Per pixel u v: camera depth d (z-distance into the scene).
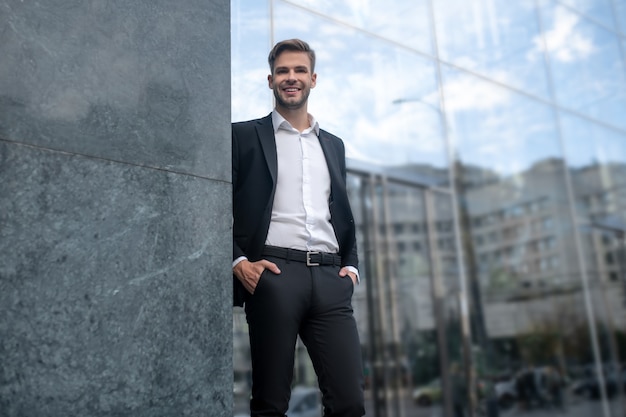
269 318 2.13
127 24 1.90
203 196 1.94
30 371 1.48
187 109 1.98
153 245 1.78
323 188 2.38
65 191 1.64
